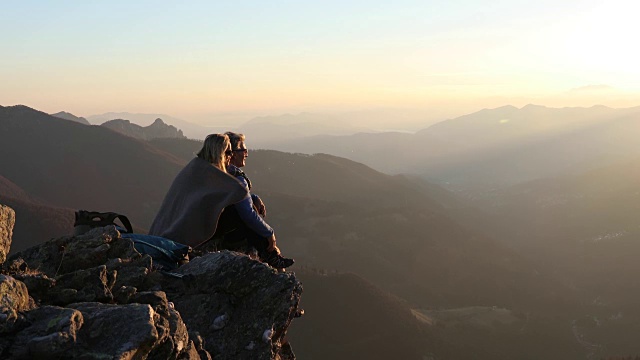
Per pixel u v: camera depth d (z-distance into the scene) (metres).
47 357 3.54
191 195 7.00
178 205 7.06
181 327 4.65
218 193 6.97
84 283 4.77
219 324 5.52
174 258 6.32
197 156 7.37
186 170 7.23
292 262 7.80
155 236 6.54
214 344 5.40
